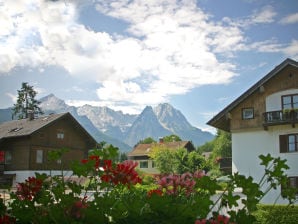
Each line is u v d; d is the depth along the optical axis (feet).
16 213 10.12
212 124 95.71
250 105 91.76
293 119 84.17
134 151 217.97
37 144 131.44
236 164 91.40
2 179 126.52
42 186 11.01
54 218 9.65
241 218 10.02
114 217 9.92
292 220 45.14
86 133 142.61
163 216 9.90
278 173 10.66
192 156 132.26
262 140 89.56
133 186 11.59
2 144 136.56
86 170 10.79
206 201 10.14
